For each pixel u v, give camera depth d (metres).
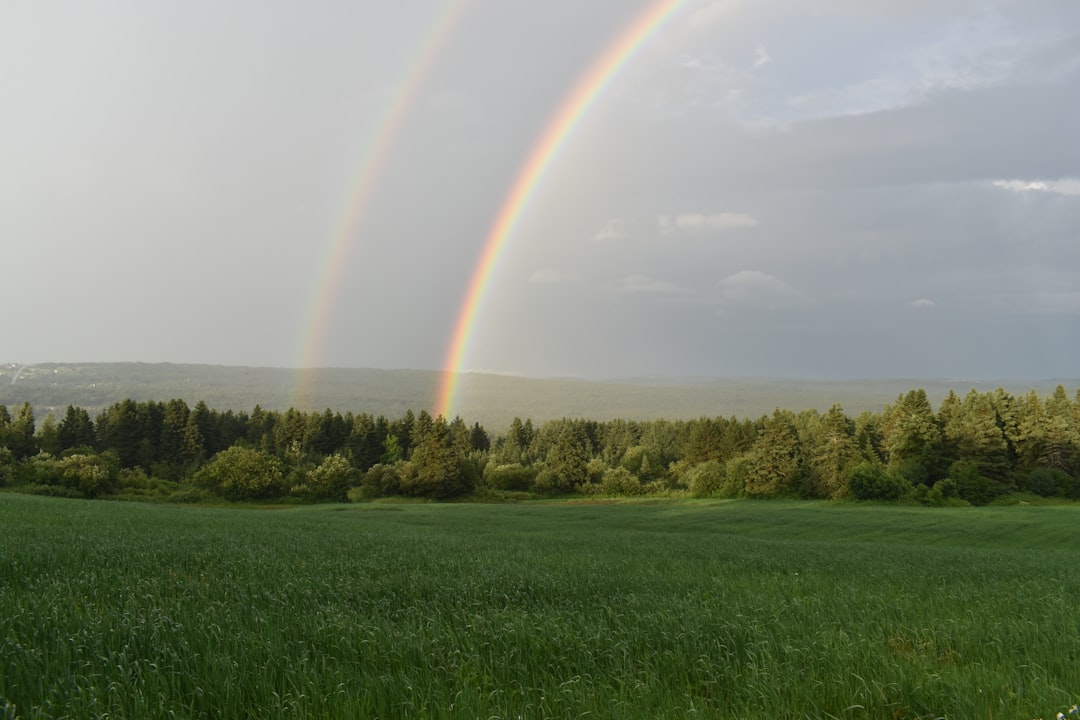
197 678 7.89
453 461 106.38
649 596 15.23
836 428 102.44
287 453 126.56
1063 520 63.12
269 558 21.12
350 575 17.88
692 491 112.31
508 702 7.63
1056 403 123.12
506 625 10.55
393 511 76.06
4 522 30.72
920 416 106.12
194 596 13.34
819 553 33.25
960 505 88.75
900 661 9.37
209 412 149.00
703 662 9.13
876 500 92.00
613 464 159.88
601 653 9.53
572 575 19.02
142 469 121.69
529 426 190.62
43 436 127.19
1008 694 7.87
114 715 7.04
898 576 22.22
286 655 8.87
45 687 7.63
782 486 104.75
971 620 12.59
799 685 8.18
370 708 7.38
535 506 85.75
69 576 15.29
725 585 18.11
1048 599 16.33
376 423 151.12
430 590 15.23
